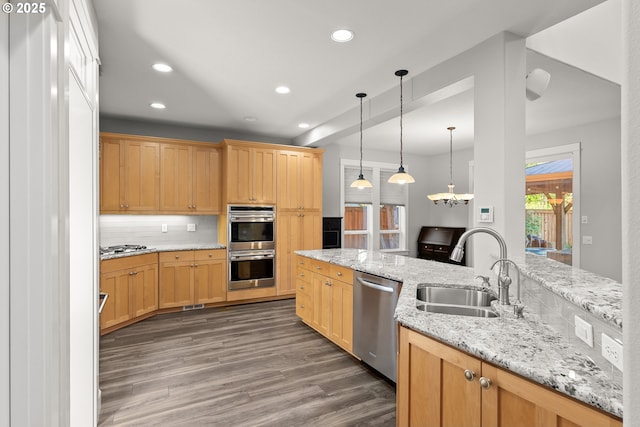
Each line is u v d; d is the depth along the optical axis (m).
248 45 2.67
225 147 4.95
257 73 3.20
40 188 0.89
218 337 3.61
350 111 4.30
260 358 3.08
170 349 3.28
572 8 2.15
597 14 2.85
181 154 4.83
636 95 0.45
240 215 4.95
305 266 3.91
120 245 4.69
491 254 2.44
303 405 2.33
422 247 7.23
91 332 1.92
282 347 3.34
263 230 5.13
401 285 2.50
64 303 1.10
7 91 0.88
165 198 4.70
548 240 5.35
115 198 4.39
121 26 2.38
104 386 2.56
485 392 1.23
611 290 1.23
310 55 2.84
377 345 2.72
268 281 5.15
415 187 7.47
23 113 0.89
